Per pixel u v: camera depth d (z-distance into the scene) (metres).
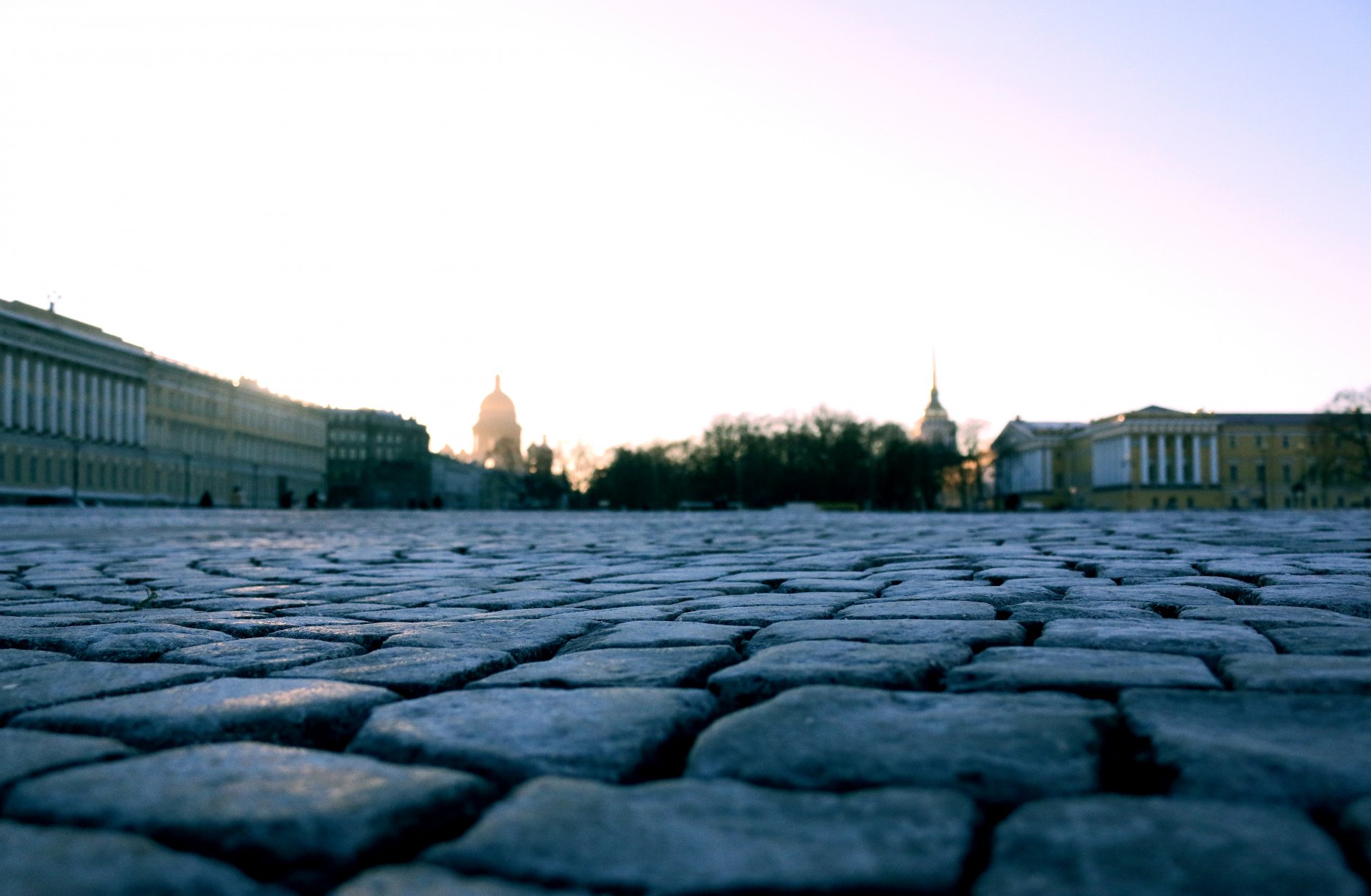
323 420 118.94
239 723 2.38
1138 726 2.05
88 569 8.63
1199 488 113.62
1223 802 1.64
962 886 1.35
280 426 109.06
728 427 117.50
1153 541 10.60
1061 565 7.09
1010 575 6.10
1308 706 2.21
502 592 5.89
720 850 1.48
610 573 7.45
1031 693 2.45
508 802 1.69
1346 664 2.71
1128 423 114.38
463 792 1.79
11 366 70.31
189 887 1.39
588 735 2.15
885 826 1.56
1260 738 1.93
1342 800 1.63
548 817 1.61
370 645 3.82
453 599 5.55
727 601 5.05
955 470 124.38
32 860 1.46
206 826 1.60
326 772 1.88
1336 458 82.00
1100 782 1.79
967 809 1.63
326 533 18.38
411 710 2.39
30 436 72.00
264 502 104.94
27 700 2.70
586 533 17.84
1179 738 1.91
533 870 1.42
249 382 103.75
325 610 5.06
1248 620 3.77
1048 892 1.32
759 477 113.62
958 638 3.39
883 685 2.66
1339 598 4.44
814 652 3.08
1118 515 28.81
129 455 83.38
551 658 3.28
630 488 117.94
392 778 1.83
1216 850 1.43
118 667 3.22
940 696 2.39
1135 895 1.30
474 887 1.38
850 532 16.17
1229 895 1.30
